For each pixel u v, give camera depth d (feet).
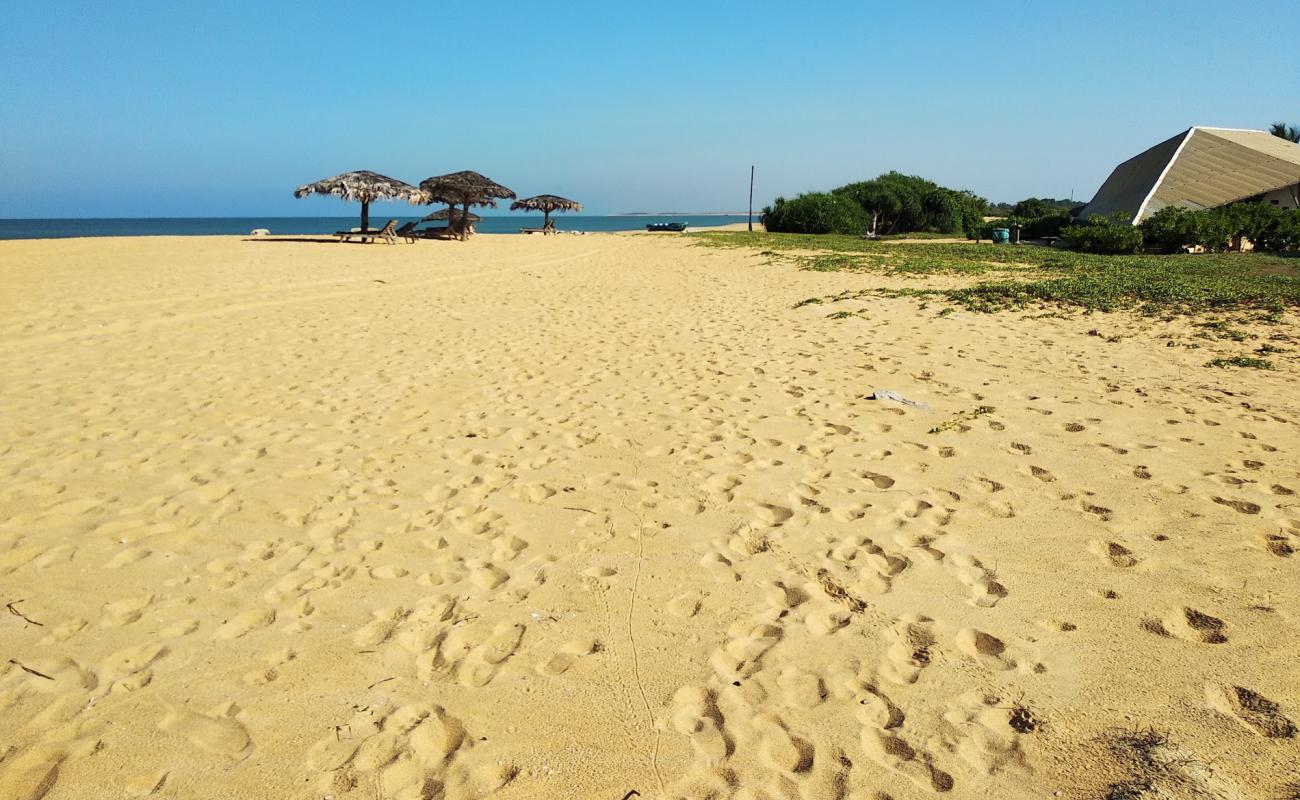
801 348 28.99
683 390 22.99
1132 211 107.55
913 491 14.66
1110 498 13.94
